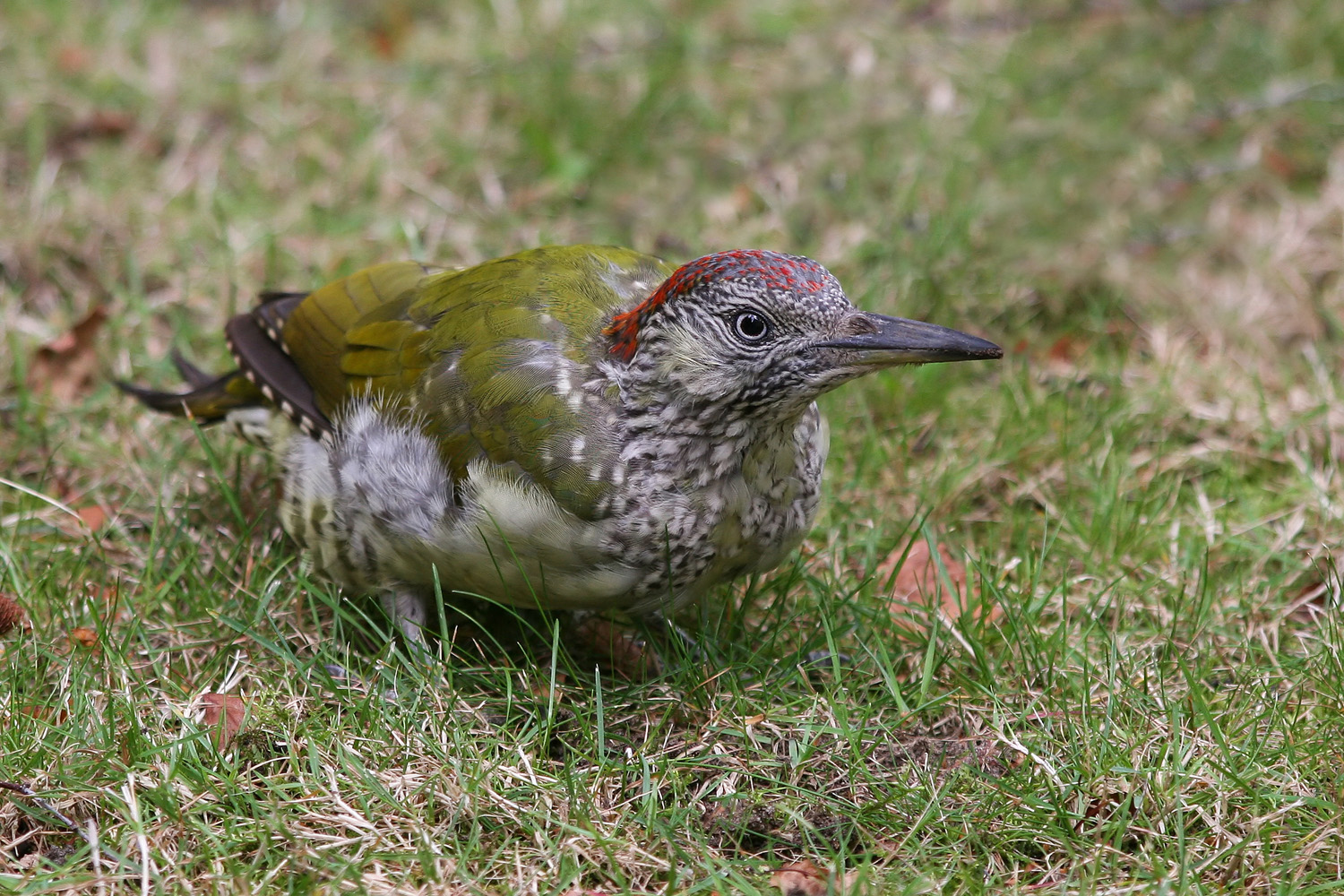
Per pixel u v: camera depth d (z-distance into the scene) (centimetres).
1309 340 1298
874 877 749
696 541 873
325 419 954
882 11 1717
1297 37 1611
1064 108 1562
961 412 1205
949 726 891
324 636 976
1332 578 1009
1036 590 1016
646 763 807
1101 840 780
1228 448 1160
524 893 731
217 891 718
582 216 1432
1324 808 783
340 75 1583
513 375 869
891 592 971
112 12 1623
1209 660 935
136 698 869
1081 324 1327
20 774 794
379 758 828
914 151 1492
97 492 1097
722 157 1496
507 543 869
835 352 827
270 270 1313
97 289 1302
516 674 926
